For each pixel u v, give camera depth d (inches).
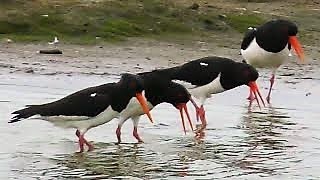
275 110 655.1
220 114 633.0
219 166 453.4
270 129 569.9
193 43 1110.4
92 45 1037.8
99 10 1167.0
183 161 466.9
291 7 1498.5
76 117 496.1
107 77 815.1
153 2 1241.4
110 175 430.6
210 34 1180.5
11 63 876.6
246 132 559.2
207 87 612.4
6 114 593.3
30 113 498.6
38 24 1093.8
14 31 1077.1
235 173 434.9
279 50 727.7
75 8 1161.4
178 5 1272.1
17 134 532.7
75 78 800.3
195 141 527.8
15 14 1107.3
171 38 1129.4
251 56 744.3
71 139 525.7
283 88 777.6
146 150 499.8
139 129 567.2
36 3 1171.9
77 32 1087.0
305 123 594.9
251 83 630.5
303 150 499.8
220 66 613.0
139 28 1137.4
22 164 452.8
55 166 450.6
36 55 940.0
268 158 474.9
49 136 530.6
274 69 743.1
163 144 518.6
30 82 765.3
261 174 432.5
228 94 734.5
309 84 806.5
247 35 750.5
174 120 601.0
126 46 1048.8
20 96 678.5
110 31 1103.0
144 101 514.3
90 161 466.0
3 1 1147.3
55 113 494.6
